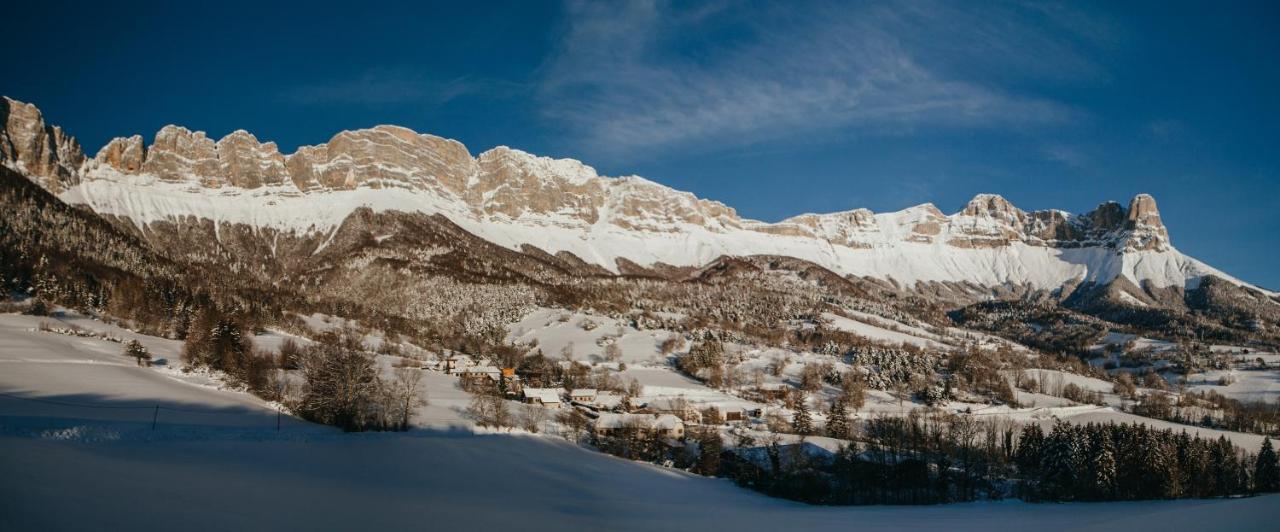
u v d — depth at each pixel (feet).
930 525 272.72
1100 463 454.40
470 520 219.20
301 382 490.90
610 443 487.20
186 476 220.23
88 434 266.57
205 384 467.93
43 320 624.18
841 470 458.50
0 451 204.33
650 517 273.75
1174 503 353.10
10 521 139.85
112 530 147.54
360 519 199.72
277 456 288.30
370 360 469.57
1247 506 271.90
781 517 300.20
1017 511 337.52
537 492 303.48
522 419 511.40
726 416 650.84
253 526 172.14
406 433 400.26
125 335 640.58
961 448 526.57
